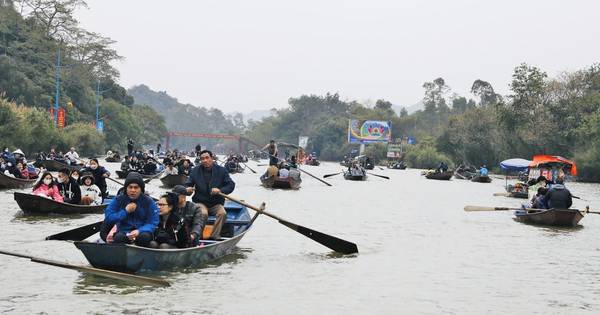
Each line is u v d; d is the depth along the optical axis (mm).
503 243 14570
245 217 13453
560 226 18016
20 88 78312
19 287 8961
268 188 30922
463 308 8664
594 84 64812
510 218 19984
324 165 94688
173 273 10117
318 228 16359
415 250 13242
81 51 101000
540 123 64812
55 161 38781
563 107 65062
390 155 99375
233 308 8258
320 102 174000
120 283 9336
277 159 33312
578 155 56625
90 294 8656
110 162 61469
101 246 9227
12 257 10953
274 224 16703
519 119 66438
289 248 13023
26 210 16328
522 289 9852
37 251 11406
